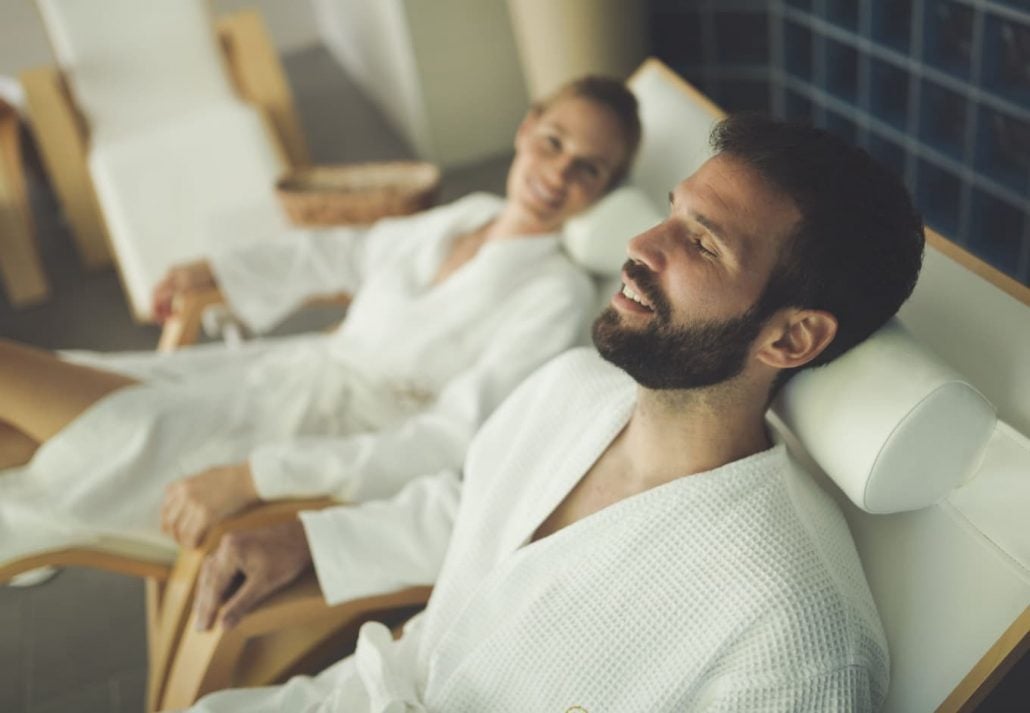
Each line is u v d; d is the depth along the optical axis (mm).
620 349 1058
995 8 2113
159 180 2932
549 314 1672
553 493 1188
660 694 1040
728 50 3021
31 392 1612
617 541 1087
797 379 1089
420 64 3375
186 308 2107
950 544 1055
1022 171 2285
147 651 1898
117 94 3141
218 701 1261
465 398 1622
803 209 979
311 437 1757
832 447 1034
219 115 3061
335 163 3754
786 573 1004
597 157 1666
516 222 1765
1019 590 993
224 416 1711
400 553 1356
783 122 1024
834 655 982
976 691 1005
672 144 1715
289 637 1419
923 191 2527
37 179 3543
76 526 1607
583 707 1078
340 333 1926
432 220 1996
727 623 1011
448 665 1169
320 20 4828
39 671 1879
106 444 1626
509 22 3418
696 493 1062
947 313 1149
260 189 2973
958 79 2281
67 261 3309
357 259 2115
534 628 1113
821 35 2646
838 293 994
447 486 1407
